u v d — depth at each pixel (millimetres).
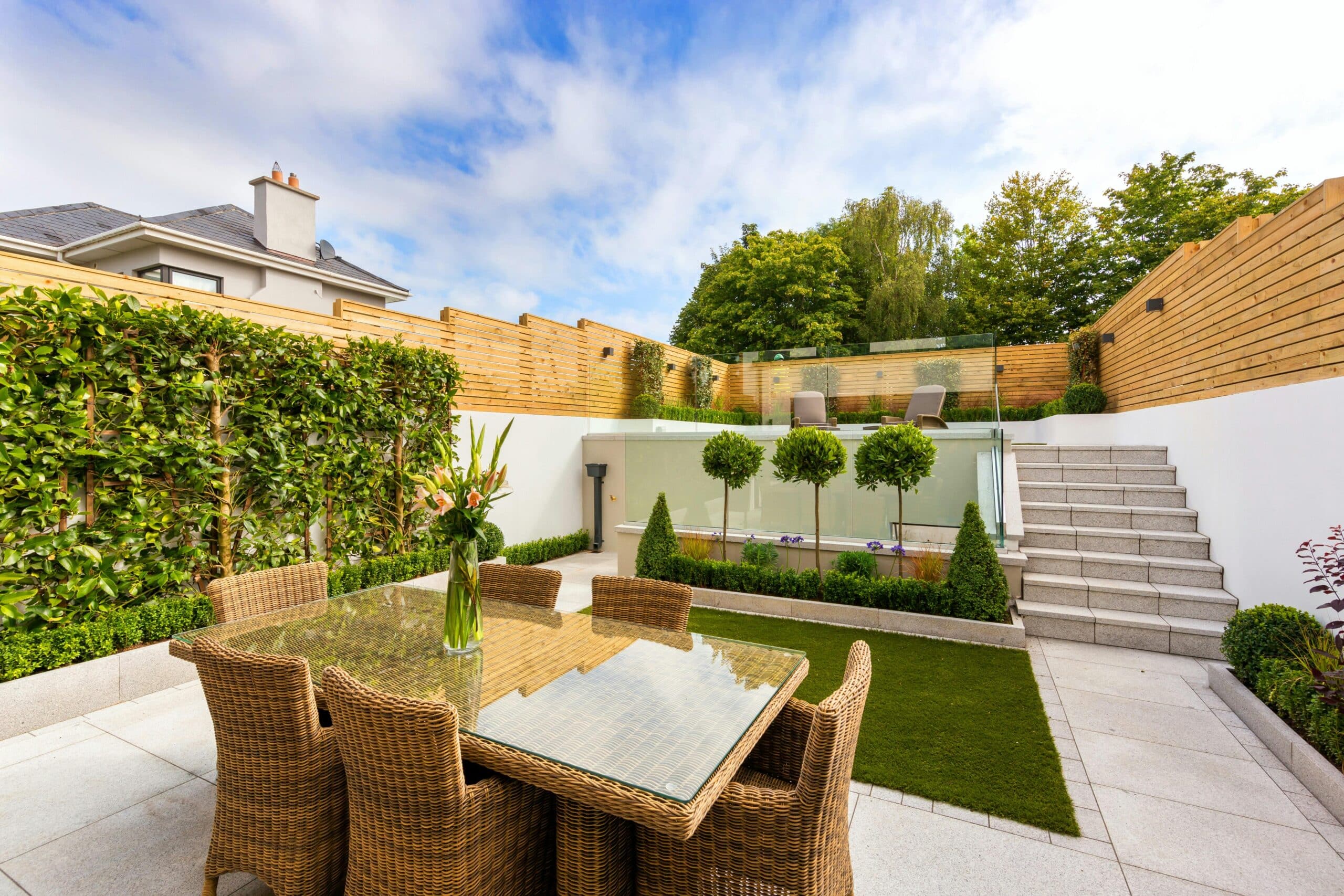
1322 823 2441
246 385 4531
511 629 2666
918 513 5555
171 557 4113
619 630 2662
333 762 1950
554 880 1960
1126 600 4695
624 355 9586
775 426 8977
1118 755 2969
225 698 1866
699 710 1882
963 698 3586
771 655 2363
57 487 3541
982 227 20734
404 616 2869
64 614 3578
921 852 2285
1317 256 3572
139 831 2449
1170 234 17484
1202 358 5254
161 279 9617
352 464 5387
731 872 1626
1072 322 18344
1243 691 3375
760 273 19516
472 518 2348
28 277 3668
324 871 1939
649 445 6859
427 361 6055
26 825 2482
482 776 2135
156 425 4016
